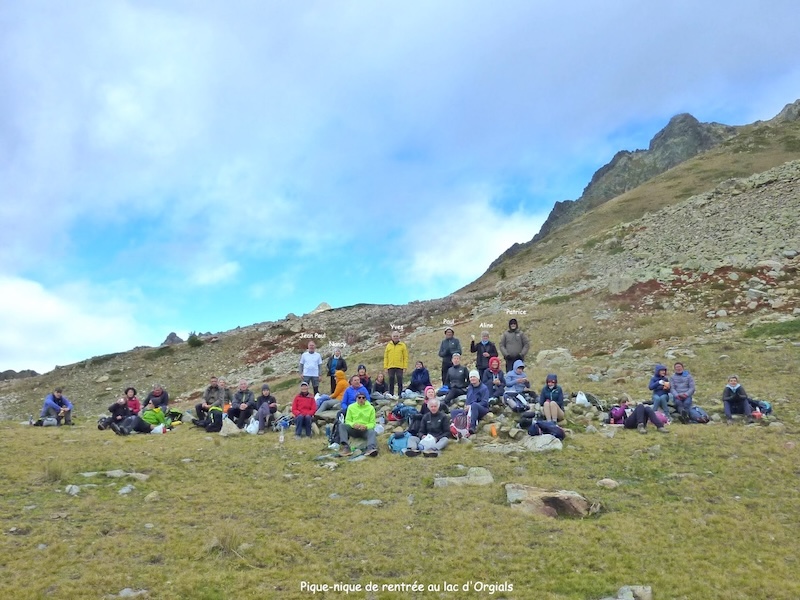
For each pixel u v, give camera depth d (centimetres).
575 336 3212
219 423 1855
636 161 17562
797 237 3681
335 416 1772
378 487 1151
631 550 840
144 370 5384
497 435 1503
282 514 996
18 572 736
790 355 2084
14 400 4922
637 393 1847
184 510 1010
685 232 4956
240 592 711
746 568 780
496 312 4416
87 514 970
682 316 3020
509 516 967
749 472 1138
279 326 6203
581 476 1175
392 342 2094
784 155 9288
